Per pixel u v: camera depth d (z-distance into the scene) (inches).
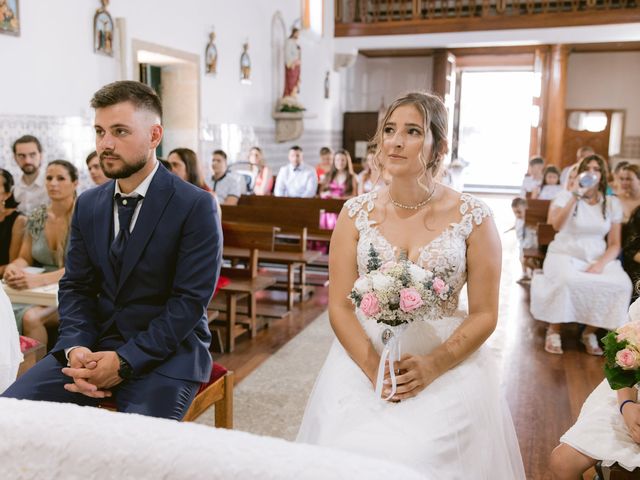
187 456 34.7
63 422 37.6
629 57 645.3
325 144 573.9
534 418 142.3
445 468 69.1
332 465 33.3
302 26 480.4
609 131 660.1
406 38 543.8
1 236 160.6
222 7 349.4
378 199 90.4
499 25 513.7
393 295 74.0
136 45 270.4
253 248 195.2
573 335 207.6
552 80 590.9
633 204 203.6
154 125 87.2
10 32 201.5
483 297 85.3
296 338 195.9
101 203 91.8
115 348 89.6
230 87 366.6
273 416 137.3
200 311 89.4
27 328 139.6
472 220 85.3
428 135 83.5
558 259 194.2
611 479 81.5
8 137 204.2
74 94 235.9
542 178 362.3
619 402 85.7
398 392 76.0
